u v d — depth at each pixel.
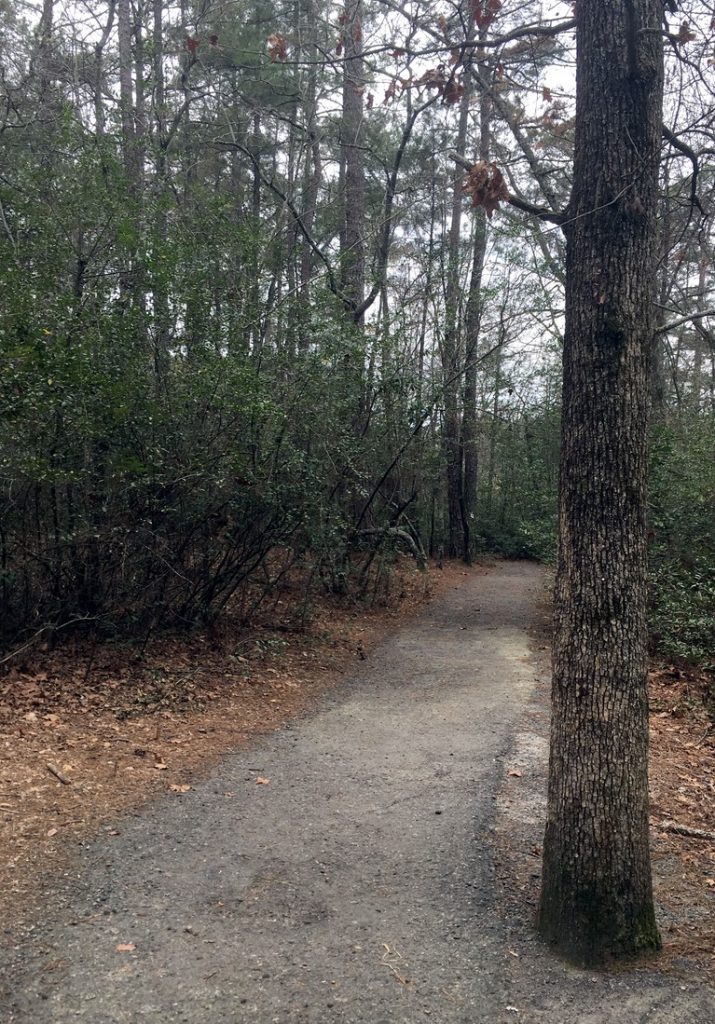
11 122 11.88
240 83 13.88
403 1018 3.08
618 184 3.45
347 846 4.63
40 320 7.02
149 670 7.84
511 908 3.93
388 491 13.58
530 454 20.03
